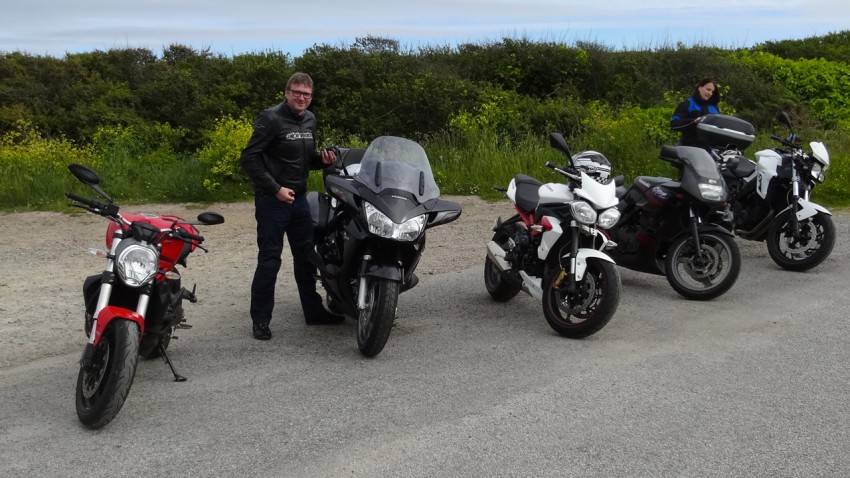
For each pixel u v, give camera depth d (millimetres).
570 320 6297
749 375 5211
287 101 6004
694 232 7047
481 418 4516
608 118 16797
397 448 4125
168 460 3990
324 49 19109
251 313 6121
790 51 25219
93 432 4332
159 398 4824
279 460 3994
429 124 16953
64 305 7082
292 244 6297
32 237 10273
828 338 5980
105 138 15961
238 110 17250
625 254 7602
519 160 14562
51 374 5281
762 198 8375
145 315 4910
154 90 17828
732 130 8586
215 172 13070
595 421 4473
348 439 4242
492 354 5699
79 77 19172
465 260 9023
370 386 5043
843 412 4594
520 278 6629
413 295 7492
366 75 18375
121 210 12109
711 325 6375
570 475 3828
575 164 6457
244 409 4656
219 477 3814
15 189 12594
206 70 19000
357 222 5590
